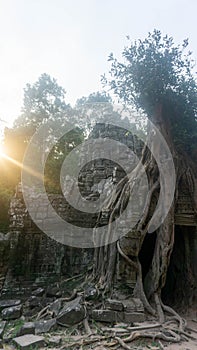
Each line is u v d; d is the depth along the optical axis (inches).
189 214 408.2
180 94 434.6
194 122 451.8
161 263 360.5
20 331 261.0
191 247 423.2
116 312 299.4
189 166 430.0
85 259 439.2
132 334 262.2
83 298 323.6
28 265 408.2
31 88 1012.5
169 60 420.2
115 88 465.7
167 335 279.7
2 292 378.0
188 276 415.5
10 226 418.0
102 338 255.6
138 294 335.9
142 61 425.4
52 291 372.2
